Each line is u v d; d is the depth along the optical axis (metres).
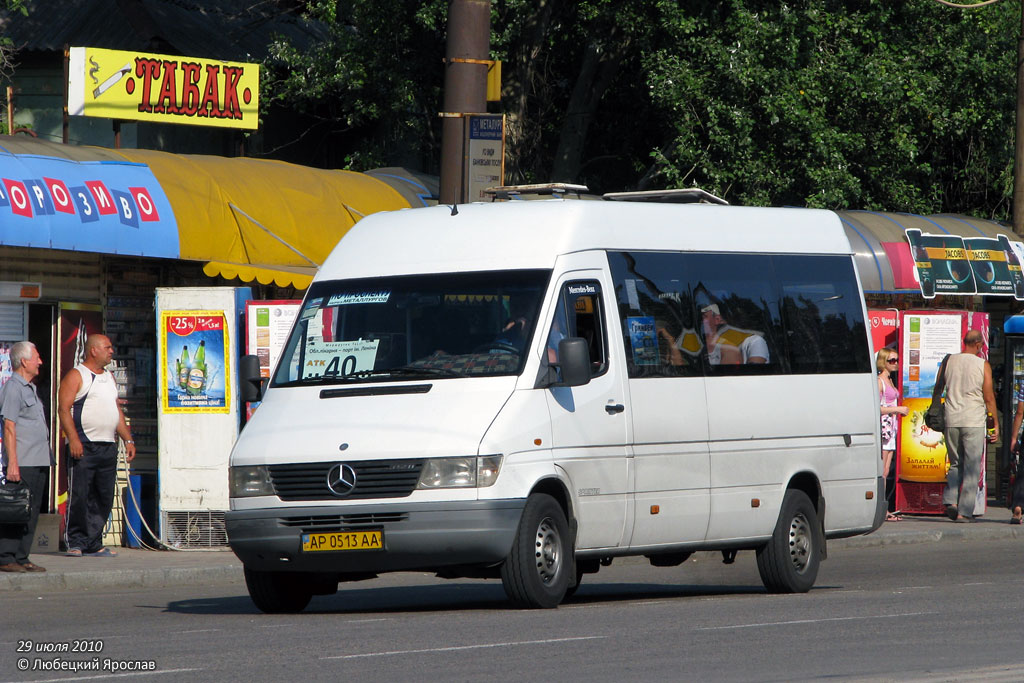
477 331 25.44
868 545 41.59
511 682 17.12
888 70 56.62
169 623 24.36
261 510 24.38
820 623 23.23
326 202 45.75
